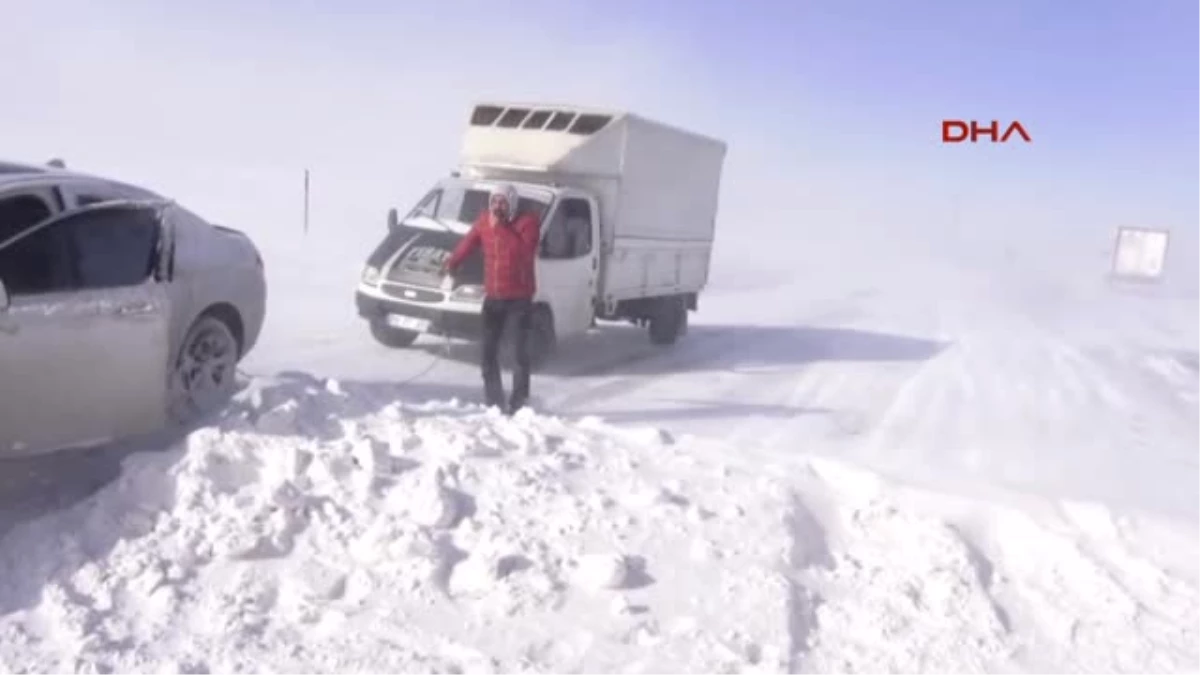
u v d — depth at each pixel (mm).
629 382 11406
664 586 4520
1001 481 7922
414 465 5453
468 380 10609
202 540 4516
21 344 4863
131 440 5711
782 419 9930
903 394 11906
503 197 8727
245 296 7125
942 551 4945
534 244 8828
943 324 21094
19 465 5305
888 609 4527
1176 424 11461
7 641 3826
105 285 5363
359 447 5312
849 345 16375
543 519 4957
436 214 12227
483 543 4699
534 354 11484
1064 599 4766
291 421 5730
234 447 5156
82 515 4664
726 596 4473
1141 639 4453
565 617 4262
